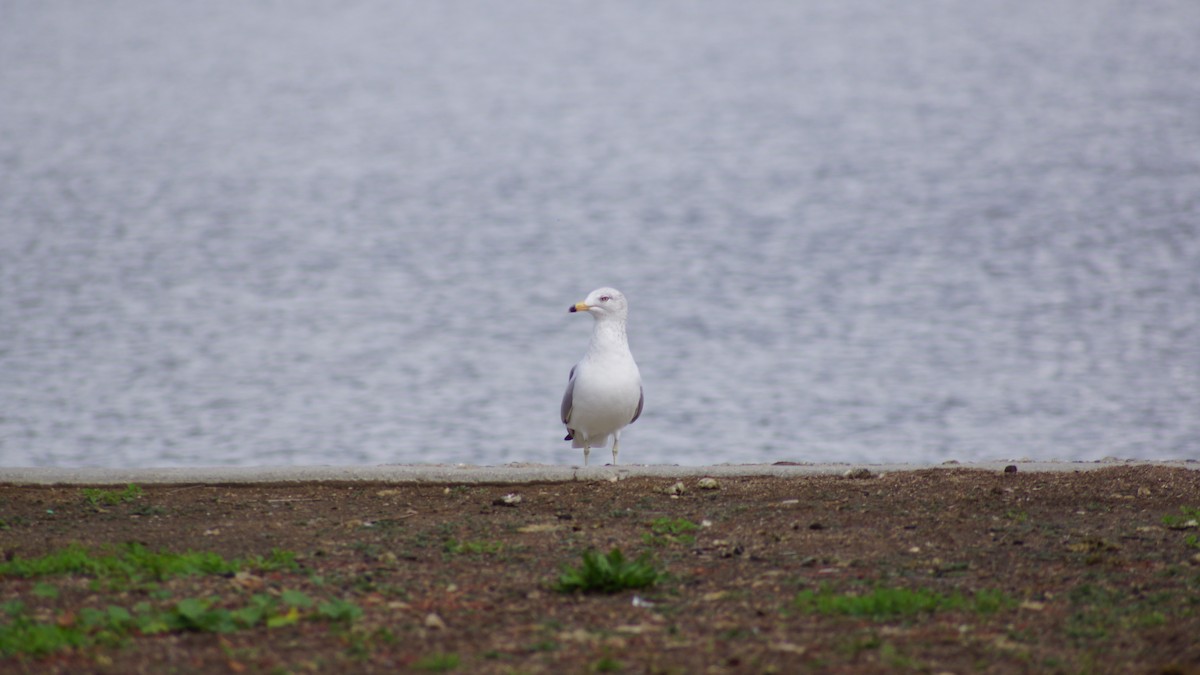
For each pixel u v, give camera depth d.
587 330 35.69
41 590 7.14
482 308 38.84
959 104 109.12
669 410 26.95
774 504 9.50
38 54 170.38
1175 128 87.38
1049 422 25.33
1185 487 9.98
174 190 67.81
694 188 69.75
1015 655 6.32
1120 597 7.22
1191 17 194.62
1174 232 48.72
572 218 60.00
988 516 9.09
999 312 36.22
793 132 97.38
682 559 8.09
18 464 21.70
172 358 30.77
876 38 183.00
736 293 41.00
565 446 23.81
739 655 6.36
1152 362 30.05
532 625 6.82
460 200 66.88
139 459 22.20
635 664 6.25
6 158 79.31
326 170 80.06
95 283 40.69
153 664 6.23
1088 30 178.88
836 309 37.78
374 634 6.66
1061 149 78.50
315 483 10.32
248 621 6.75
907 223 54.34
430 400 27.45
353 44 196.12
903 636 6.61
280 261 46.94
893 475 10.55
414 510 9.47
